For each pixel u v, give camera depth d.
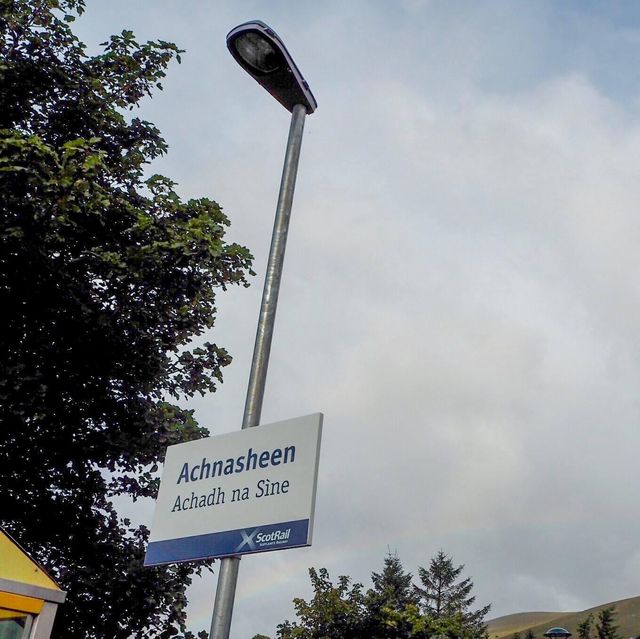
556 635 34.88
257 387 5.78
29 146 11.73
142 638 14.73
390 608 30.64
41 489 14.34
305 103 6.96
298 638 29.70
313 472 4.79
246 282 14.66
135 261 13.36
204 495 5.30
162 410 15.24
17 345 13.62
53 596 6.06
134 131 15.66
